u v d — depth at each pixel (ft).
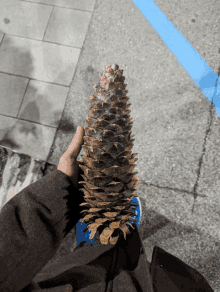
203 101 3.95
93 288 1.71
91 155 1.52
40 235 1.46
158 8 4.31
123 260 1.89
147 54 4.25
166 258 2.27
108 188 1.53
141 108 4.15
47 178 1.68
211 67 4.02
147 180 3.90
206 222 3.63
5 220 1.41
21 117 4.52
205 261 3.54
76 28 4.59
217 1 4.14
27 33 4.74
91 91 4.35
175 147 3.91
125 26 4.39
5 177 3.36
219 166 3.72
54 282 1.79
